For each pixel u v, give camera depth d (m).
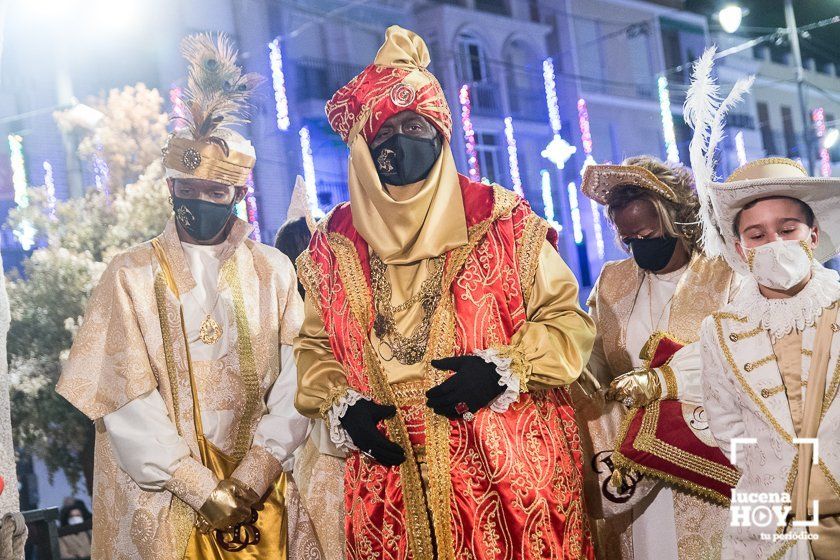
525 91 22.77
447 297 3.04
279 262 3.64
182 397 3.33
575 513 3.04
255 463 3.30
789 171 2.89
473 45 21.94
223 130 3.50
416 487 3.00
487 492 2.94
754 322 2.91
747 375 2.87
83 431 9.41
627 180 3.58
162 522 3.23
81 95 13.74
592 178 3.68
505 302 3.06
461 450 2.97
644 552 3.66
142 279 3.38
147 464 3.18
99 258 9.91
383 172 3.13
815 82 23.61
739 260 3.03
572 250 22.06
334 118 3.22
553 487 2.99
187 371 3.35
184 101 3.48
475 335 3.01
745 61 23.50
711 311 3.49
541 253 3.13
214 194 3.44
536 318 3.11
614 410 3.76
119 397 3.26
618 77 24.06
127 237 9.84
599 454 3.73
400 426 3.02
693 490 3.38
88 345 3.35
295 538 3.45
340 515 3.63
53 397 9.30
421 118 3.10
